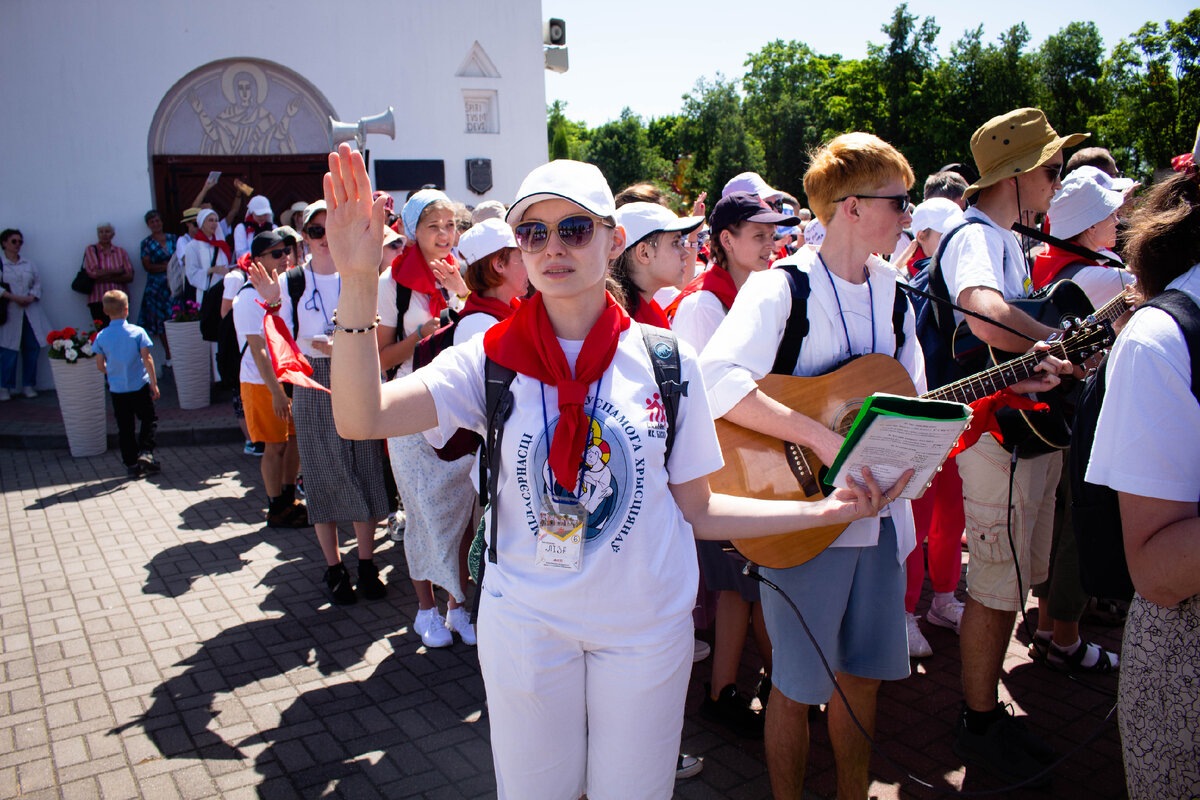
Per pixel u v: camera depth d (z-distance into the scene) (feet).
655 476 5.67
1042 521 10.59
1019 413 8.73
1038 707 10.93
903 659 7.81
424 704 11.30
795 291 7.84
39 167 33.65
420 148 38.04
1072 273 11.35
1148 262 5.64
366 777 9.66
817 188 7.91
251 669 12.29
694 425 5.97
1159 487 5.04
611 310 5.82
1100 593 5.83
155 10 34.24
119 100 34.30
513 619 5.61
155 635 13.41
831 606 7.59
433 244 12.91
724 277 10.92
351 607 14.52
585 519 5.48
